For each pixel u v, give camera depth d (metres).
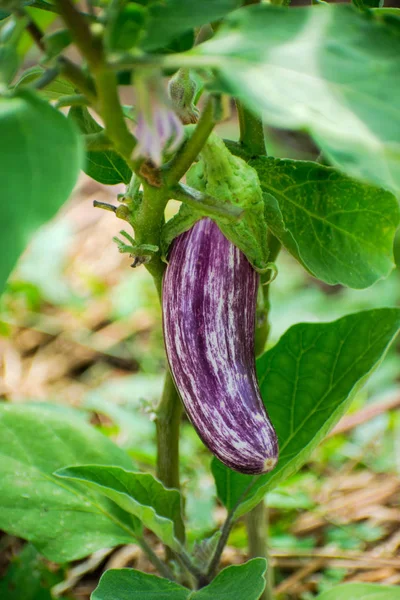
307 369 0.70
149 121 0.48
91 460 0.74
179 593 0.62
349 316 0.70
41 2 0.56
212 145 0.54
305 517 1.07
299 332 0.70
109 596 0.61
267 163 0.63
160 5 0.48
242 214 0.54
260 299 0.68
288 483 1.05
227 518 0.69
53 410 0.79
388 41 0.46
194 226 0.56
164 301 0.57
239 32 0.47
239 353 0.56
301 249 0.63
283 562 0.99
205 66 0.46
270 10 0.47
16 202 0.43
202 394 0.56
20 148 0.44
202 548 0.71
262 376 0.71
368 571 0.98
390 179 0.43
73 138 0.45
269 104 0.45
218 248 0.56
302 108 0.44
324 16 0.47
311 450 0.63
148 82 0.48
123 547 1.02
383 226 0.62
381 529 1.05
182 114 0.56
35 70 0.55
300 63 0.46
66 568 0.93
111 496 0.64
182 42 0.57
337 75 0.45
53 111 0.46
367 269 0.62
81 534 0.70
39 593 0.84
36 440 0.74
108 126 0.50
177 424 0.70
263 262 0.56
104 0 0.53
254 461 0.55
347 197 0.62
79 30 0.46
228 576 0.63
